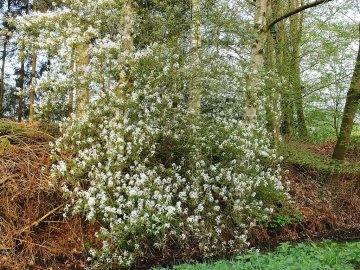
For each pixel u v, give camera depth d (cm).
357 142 1286
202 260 696
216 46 807
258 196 762
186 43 880
